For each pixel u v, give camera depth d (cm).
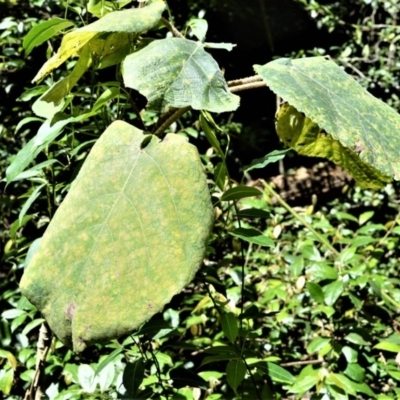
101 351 153
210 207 55
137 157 58
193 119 300
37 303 54
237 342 134
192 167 56
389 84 345
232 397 122
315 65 70
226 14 402
